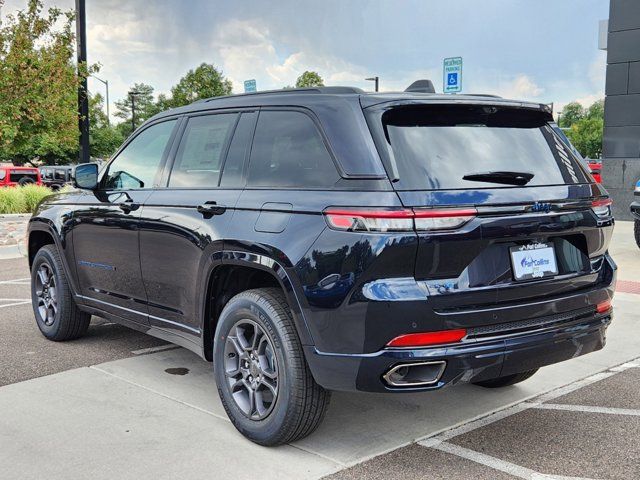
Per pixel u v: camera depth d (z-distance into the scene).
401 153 3.13
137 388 4.44
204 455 3.42
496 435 3.71
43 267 5.63
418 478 3.19
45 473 3.22
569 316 3.44
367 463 3.34
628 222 14.62
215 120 4.16
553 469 3.30
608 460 3.41
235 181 3.81
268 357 3.49
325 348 3.14
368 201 3.03
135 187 4.64
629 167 14.81
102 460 3.36
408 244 2.95
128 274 4.57
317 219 3.20
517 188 3.28
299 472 3.24
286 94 3.77
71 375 4.71
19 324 6.22
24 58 14.26
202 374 4.76
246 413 3.58
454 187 3.11
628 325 6.18
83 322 5.50
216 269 3.79
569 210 3.41
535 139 3.62
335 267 3.08
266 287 3.65
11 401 4.18
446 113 3.40
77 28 14.75
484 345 3.10
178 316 4.16
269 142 3.71
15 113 14.44
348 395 4.34
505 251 3.20
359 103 3.33
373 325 2.99
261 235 3.42
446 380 3.05
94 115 54.12
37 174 26.55
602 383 4.62
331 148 3.30
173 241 4.07
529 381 4.66
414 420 3.92
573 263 3.50
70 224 5.15
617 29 14.70
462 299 3.04
